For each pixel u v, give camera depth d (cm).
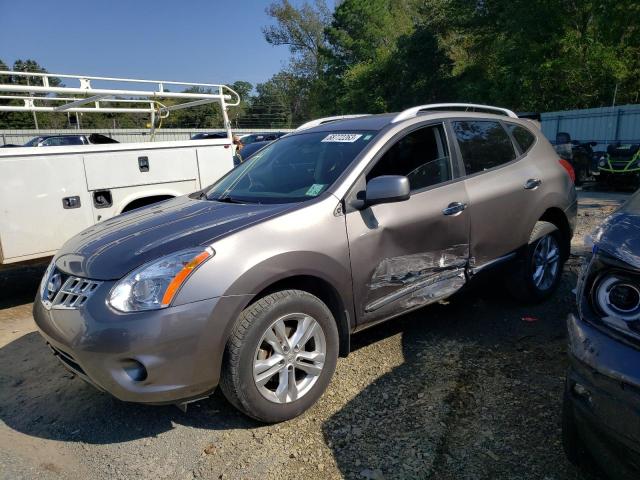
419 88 3312
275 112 6150
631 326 192
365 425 295
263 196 354
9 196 486
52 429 313
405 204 350
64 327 273
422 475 252
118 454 285
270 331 286
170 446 289
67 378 379
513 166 434
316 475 258
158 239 292
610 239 208
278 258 286
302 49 5438
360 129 381
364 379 344
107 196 555
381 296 342
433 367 356
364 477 253
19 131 1888
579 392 207
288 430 295
